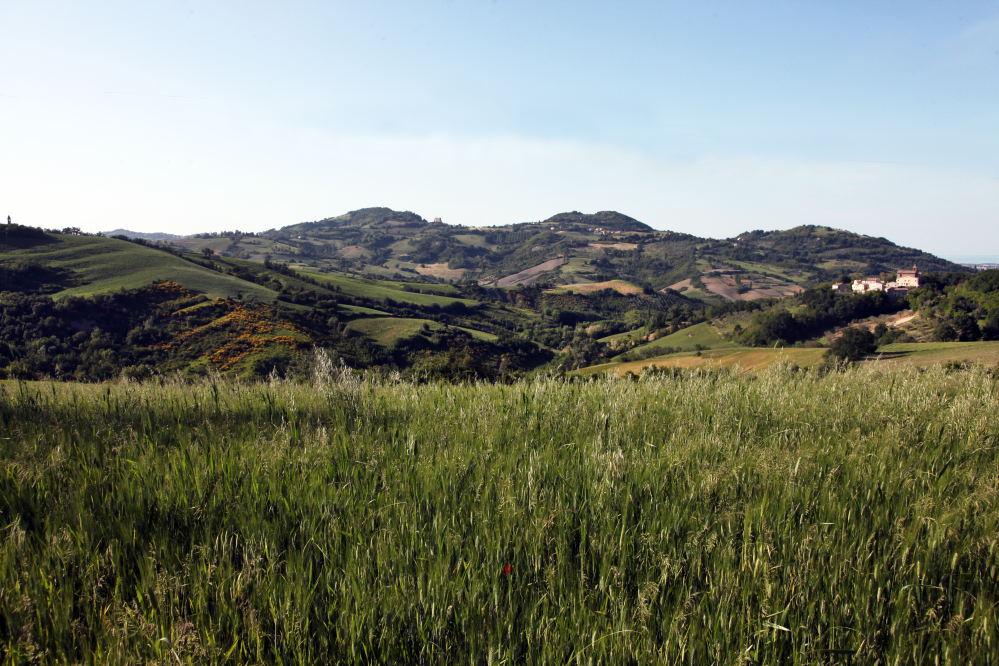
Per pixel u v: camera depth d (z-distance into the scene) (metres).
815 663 1.73
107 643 1.71
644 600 1.91
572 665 1.72
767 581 2.00
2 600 1.81
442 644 1.82
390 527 2.36
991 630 1.80
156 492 2.56
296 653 1.73
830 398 5.07
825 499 2.63
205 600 1.88
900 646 1.80
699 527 2.39
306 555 2.20
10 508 2.37
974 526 2.37
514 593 2.02
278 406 4.51
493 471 2.95
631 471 2.93
